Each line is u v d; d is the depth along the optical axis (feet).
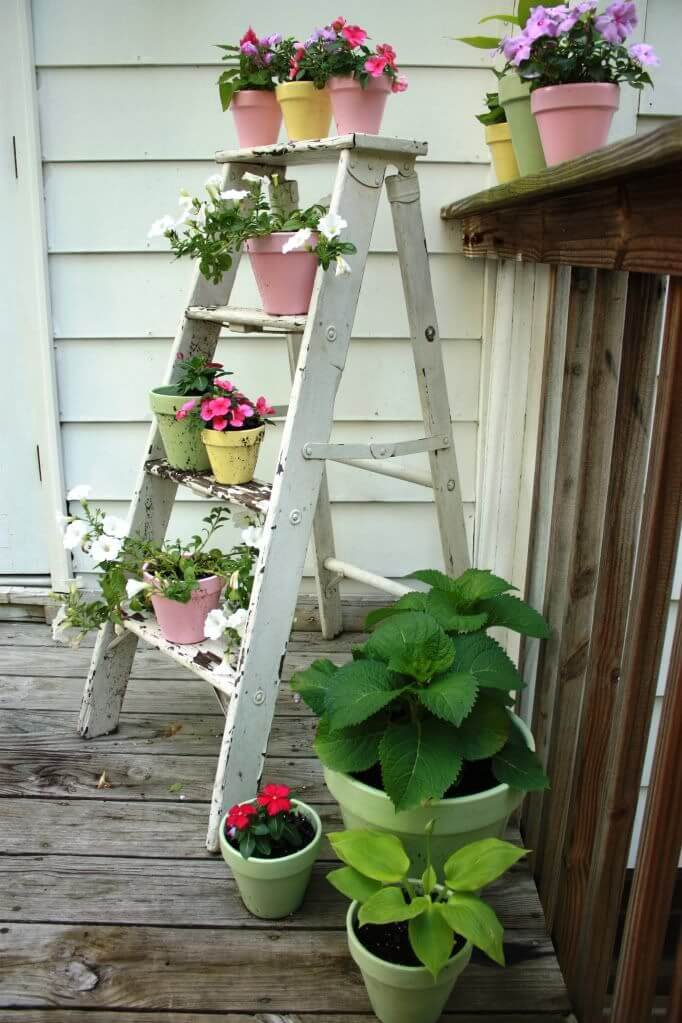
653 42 6.30
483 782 4.45
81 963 4.31
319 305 4.96
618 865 3.99
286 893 4.50
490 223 6.16
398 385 7.65
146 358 7.66
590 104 4.41
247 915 4.63
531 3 5.24
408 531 8.00
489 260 7.16
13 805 5.49
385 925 4.07
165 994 4.15
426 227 7.21
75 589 6.06
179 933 4.50
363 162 5.07
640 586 3.54
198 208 5.36
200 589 5.49
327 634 7.91
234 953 4.38
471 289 7.34
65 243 7.38
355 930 4.03
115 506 8.08
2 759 5.97
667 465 3.32
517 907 4.80
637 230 3.47
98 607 5.96
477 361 7.52
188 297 6.00
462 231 7.18
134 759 5.99
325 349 5.05
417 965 3.77
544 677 4.96
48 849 5.10
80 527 5.72
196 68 6.98
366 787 4.17
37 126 7.07
